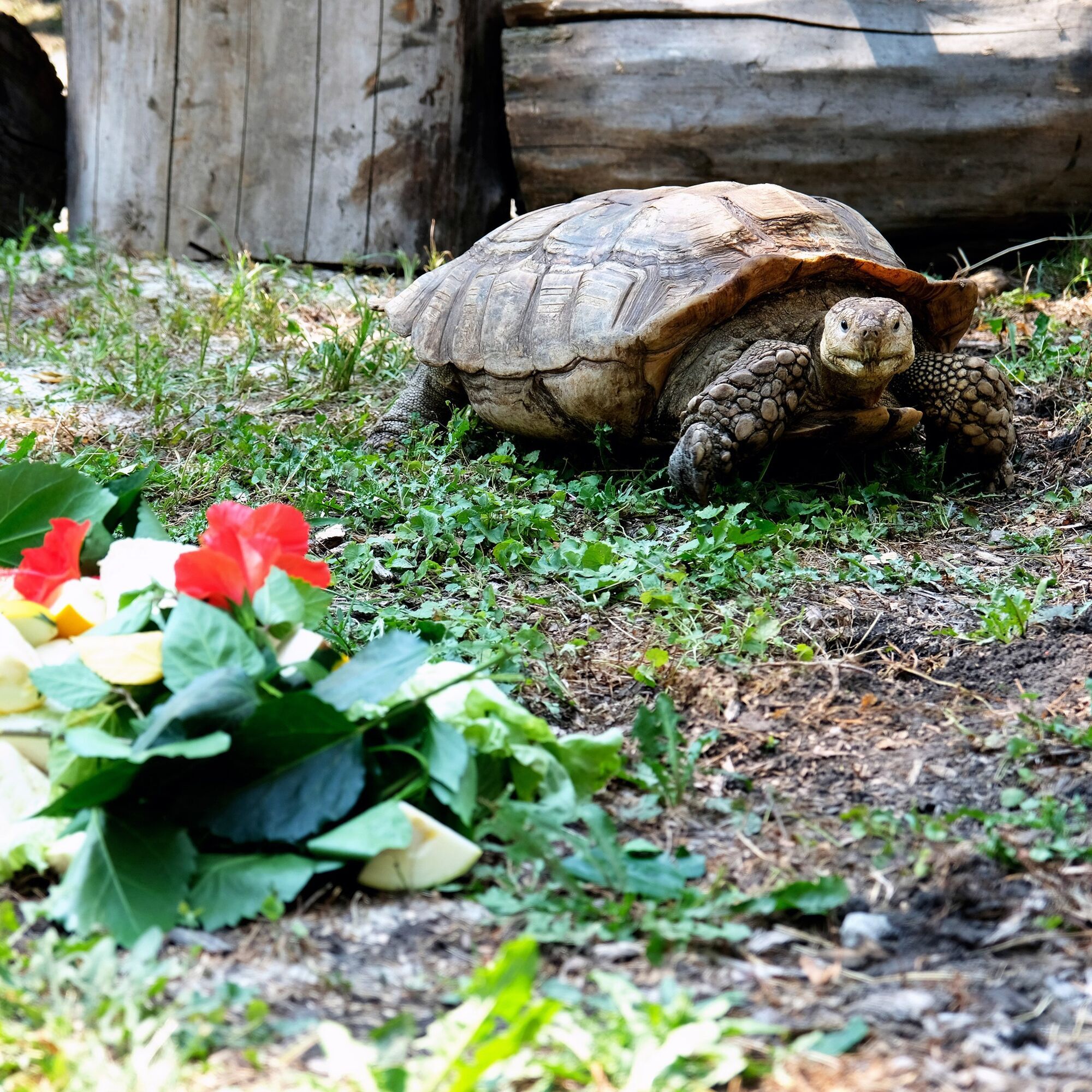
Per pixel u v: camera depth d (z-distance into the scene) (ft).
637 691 12.54
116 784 8.45
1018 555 15.89
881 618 13.79
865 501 17.29
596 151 28.43
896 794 10.44
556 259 18.42
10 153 32.24
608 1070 6.79
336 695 9.23
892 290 18.33
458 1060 6.44
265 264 29.48
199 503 17.71
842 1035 7.34
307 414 22.07
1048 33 26.25
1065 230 27.91
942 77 26.55
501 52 29.78
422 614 13.93
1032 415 20.80
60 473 12.26
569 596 14.74
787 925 8.64
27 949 8.04
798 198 18.80
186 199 30.07
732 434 16.83
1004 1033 7.48
